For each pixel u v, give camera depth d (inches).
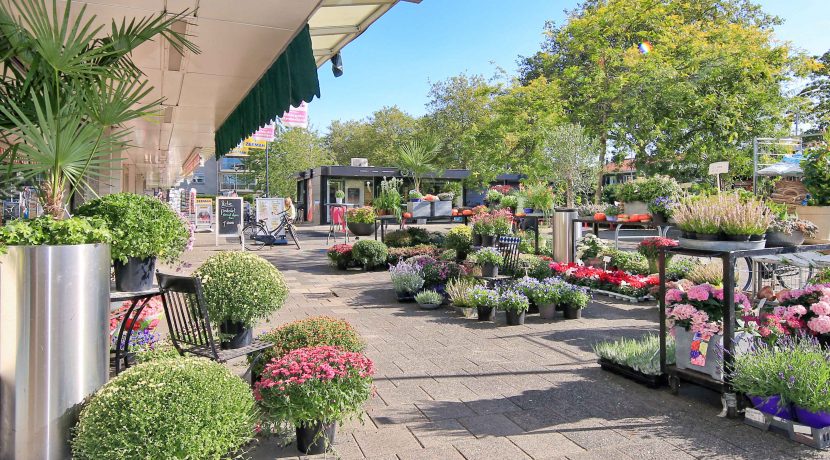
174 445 77.9
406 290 279.7
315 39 206.2
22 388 85.8
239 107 280.5
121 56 116.7
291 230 607.2
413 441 112.7
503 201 454.3
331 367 104.8
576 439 113.5
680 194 337.7
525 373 159.9
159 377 85.0
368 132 1578.5
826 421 108.1
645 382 146.9
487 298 232.2
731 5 865.5
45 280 86.4
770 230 157.5
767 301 166.9
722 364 127.5
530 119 694.5
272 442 110.3
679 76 630.5
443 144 1200.2
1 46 104.1
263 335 133.3
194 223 806.5
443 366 167.5
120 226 108.9
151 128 369.7
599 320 234.4
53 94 107.7
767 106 641.0
